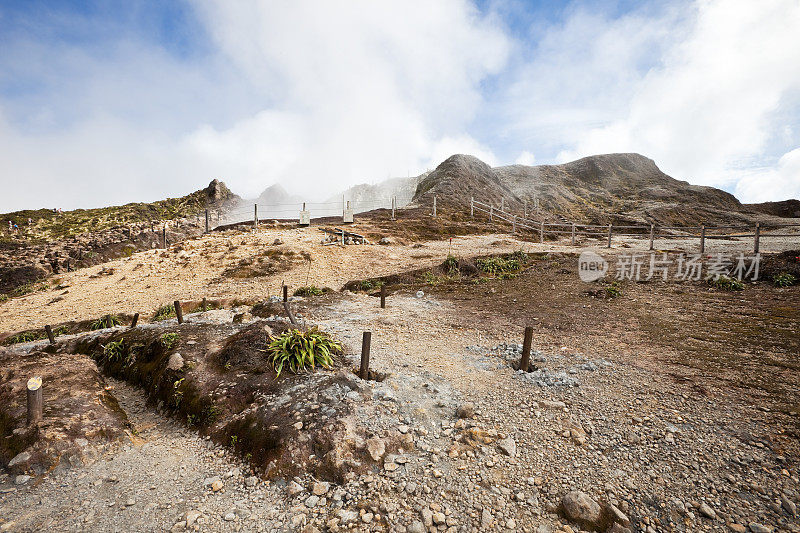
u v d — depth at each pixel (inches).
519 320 441.1
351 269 877.2
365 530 152.9
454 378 293.1
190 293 771.4
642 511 156.6
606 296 524.7
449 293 613.3
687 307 446.6
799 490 161.2
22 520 162.7
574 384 267.0
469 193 2055.9
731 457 183.8
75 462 202.1
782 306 422.3
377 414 227.8
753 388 245.1
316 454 195.2
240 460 203.5
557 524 153.1
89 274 1031.6
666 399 240.1
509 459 193.8
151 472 199.5
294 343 290.8
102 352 392.2
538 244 1109.1
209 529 156.9
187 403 261.1
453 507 164.4
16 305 792.3
